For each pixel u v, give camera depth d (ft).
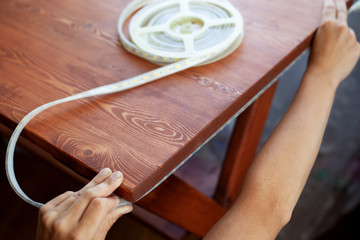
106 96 2.62
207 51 2.84
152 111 2.49
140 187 2.10
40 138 2.36
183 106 2.52
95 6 3.57
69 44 3.11
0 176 5.48
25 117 2.44
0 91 2.69
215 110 2.48
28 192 5.25
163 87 2.67
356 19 5.91
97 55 2.99
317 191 6.24
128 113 2.49
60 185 5.28
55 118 2.47
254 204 2.44
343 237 5.74
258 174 2.54
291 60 3.07
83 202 1.98
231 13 3.19
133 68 2.86
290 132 2.71
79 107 2.55
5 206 5.13
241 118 3.67
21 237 4.79
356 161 6.31
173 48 2.93
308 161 2.60
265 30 3.18
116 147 2.27
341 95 6.34
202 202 3.65
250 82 2.68
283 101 6.76
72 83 2.74
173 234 4.17
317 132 2.72
